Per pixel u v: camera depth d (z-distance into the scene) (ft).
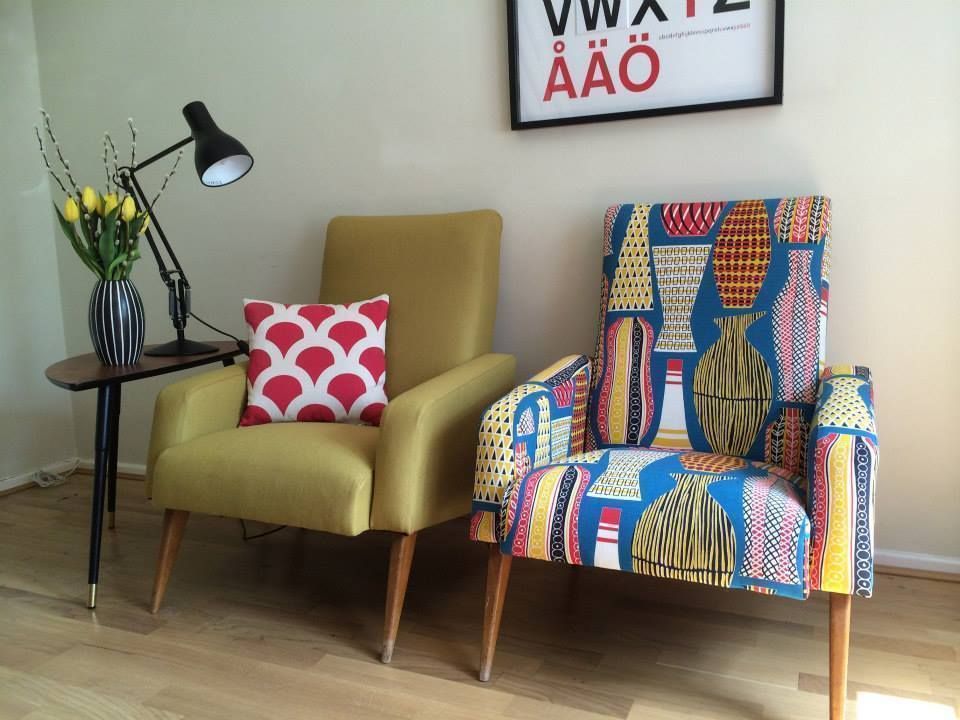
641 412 6.15
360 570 7.18
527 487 5.01
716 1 6.61
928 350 6.51
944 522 6.64
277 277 8.77
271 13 8.32
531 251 7.63
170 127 9.02
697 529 4.50
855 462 4.36
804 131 6.59
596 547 4.70
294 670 5.52
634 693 5.16
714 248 6.13
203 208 9.00
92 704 5.16
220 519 8.52
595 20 7.00
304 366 6.82
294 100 8.38
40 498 9.25
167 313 9.41
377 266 7.32
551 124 7.26
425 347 6.99
